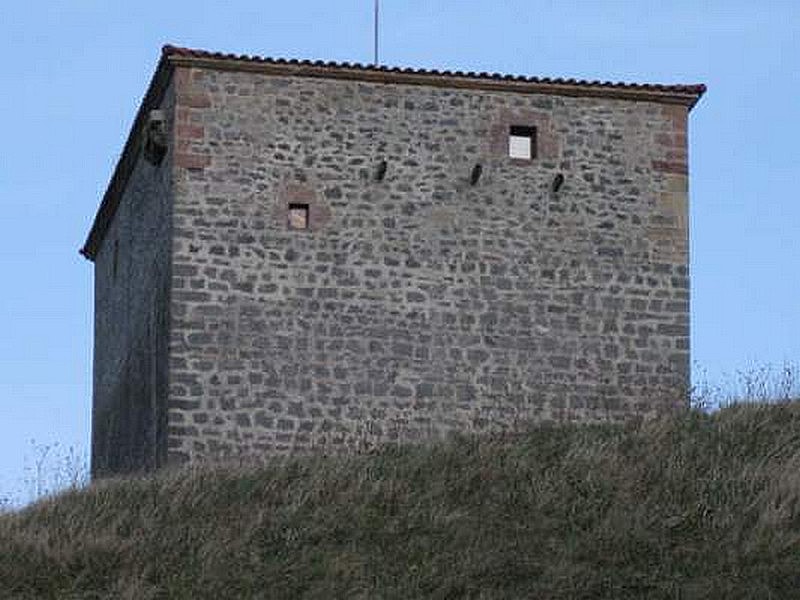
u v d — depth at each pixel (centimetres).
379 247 4684
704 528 3691
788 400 4506
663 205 4859
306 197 4675
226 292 4581
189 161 4628
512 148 4825
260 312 4588
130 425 5044
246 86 4697
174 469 4194
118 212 5509
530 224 4772
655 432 4212
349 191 4700
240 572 3516
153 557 3572
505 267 4738
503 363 4684
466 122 4794
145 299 4928
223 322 4559
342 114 4734
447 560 3566
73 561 3550
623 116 4881
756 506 3750
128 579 3469
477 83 4794
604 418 4694
